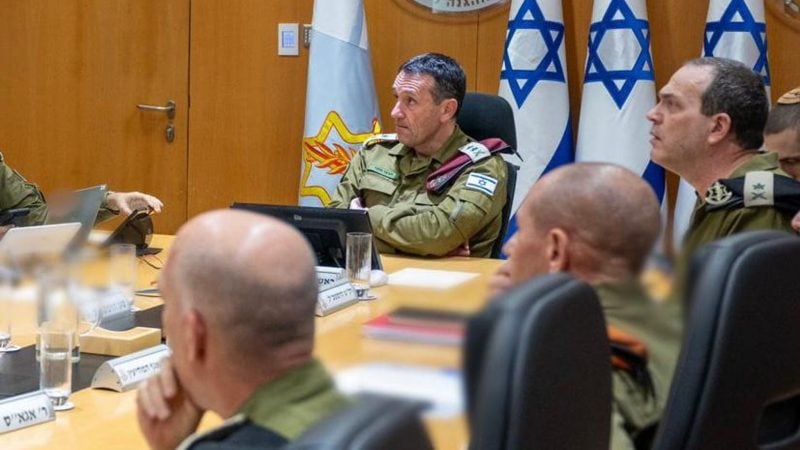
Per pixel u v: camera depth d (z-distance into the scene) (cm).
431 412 83
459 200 340
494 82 498
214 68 541
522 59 464
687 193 445
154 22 547
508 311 103
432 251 341
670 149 251
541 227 142
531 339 101
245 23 533
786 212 229
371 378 111
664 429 131
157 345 218
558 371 106
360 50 491
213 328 112
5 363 206
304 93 528
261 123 536
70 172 569
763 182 230
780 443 145
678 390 130
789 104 247
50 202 318
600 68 458
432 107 346
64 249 267
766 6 462
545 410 103
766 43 451
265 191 541
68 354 181
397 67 513
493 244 351
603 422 119
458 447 101
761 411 137
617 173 142
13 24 569
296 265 114
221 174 546
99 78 560
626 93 453
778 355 136
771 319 133
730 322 128
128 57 554
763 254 131
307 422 108
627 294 137
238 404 115
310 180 491
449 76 348
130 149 560
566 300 108
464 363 104
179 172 553
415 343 148
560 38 469
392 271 316
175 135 551
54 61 565
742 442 135
